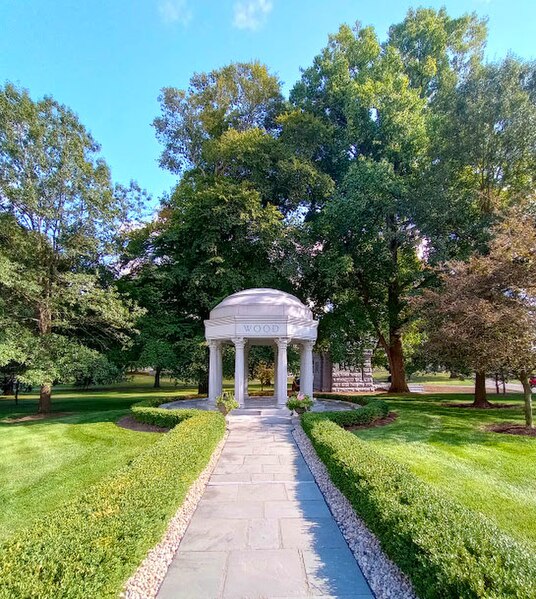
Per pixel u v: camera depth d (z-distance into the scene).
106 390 40.38
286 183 24.36
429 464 9.30
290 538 5.63
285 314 16.11
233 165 24.81
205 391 25.69
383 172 20.98
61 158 17.89
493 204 19.38
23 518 6.84
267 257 24.36
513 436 12.16
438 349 15.54
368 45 26.11
